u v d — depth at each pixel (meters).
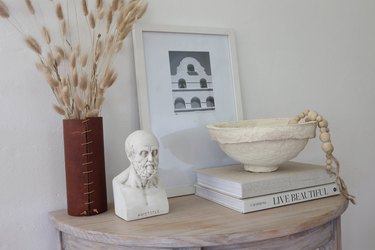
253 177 0.74
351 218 1.22
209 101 0.93
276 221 0.62
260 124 0.91
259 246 0.60
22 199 0.75
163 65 0.88
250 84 1.02
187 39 0.91
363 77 1.23
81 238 0.64
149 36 0.86
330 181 0.79
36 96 0.77
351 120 1.21
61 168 0.79
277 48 1.06
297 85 1.10
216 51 0.95
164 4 0.89
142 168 0.66
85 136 0.69
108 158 0.83
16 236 0.75
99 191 0.71
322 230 0.69
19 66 0.75
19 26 0.75
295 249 0.63
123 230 0.60
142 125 0.83
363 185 1.24
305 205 0.72
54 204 0.78
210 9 0.96
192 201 0.80
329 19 1.16
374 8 1.25
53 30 0.78
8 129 0.74
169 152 0.87
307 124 0.72
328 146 0.75
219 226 0.60
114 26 0.84
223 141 0.75
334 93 1.17
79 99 0.70
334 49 1.17
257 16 1.03
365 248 1.25
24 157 0.76
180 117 0.89
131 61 0.86
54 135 0.78
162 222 0.64
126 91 0.85
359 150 1.23
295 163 0.91
